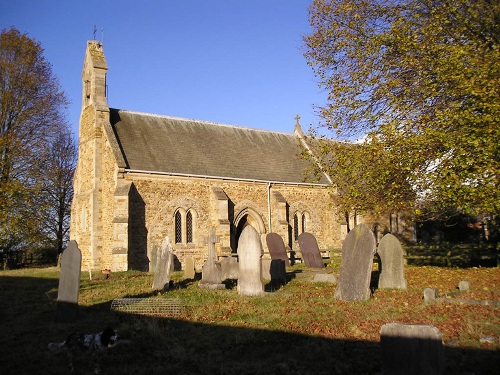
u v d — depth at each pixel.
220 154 31.72
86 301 12.85
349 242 12.41
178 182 27.77
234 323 9.69
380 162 15.73
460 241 36.59
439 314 9.55
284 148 36.75
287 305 11.39
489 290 12.41
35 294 14.53
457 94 14.79
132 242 25.47
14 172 31.69
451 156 14.28
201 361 7.32
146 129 30.03
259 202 31.28
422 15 18.08
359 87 18.67
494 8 15.91
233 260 18.77
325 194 35.19
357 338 8.20
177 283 16.97
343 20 20.17
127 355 7.73
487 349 7.18
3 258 33.22
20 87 32.78
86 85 30.34
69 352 7.79
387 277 13.80
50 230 41.75
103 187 27.42
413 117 16.28
